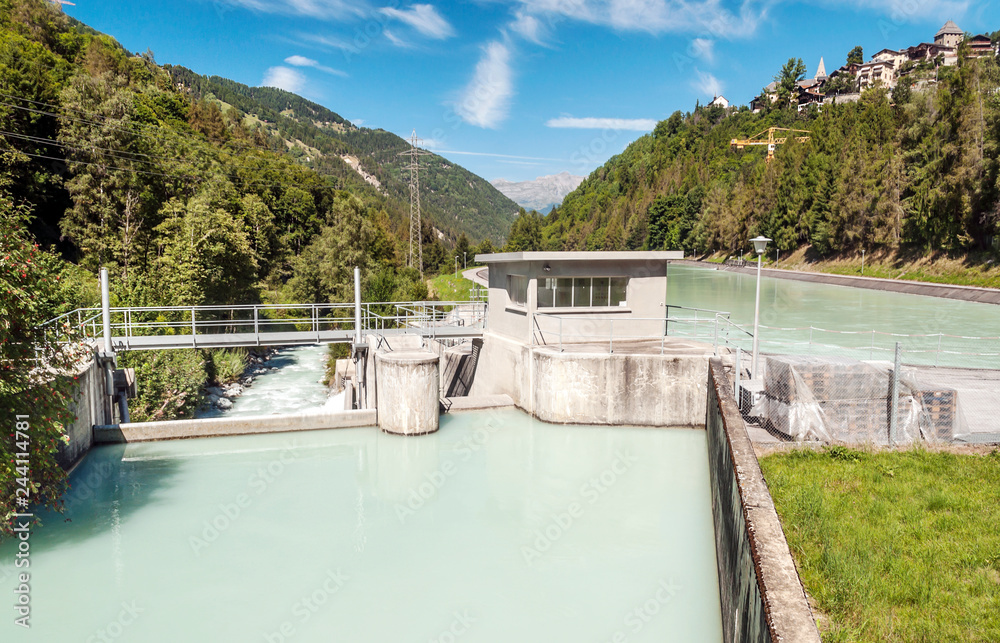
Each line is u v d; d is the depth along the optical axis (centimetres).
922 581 708
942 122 6506
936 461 1120
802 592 434
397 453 1678
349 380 2678
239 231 4200
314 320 2219
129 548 1140
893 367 1295
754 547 513
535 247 16550
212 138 9325
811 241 8581
